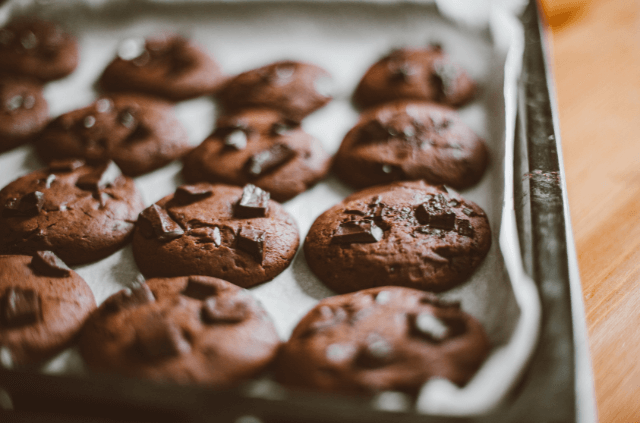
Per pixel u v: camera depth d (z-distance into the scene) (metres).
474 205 0.33
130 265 0.33
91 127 0.38
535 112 0.35
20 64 0.42
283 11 0.46
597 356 0.29
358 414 0.24
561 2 0.46
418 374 0.26
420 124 0.37
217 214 0.33
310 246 0.32
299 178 0.35
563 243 0.29
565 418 0.25
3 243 0.33
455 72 0.40
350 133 0.37
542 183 0.31
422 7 0.44
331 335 0.27
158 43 0.44
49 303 0.30
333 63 0.44
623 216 0.34
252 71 0.42
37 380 0.25
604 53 0.42
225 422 0.25
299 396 0.25
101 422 0.25
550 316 0.27
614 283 0.31
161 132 0.38
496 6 0.42
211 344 0.28
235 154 0.36
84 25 0.46
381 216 0.32
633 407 0.28
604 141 0.37
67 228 0.33
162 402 0.25
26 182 0.35
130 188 0.35
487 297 0.30
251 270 0.31
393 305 0.28
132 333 0.28
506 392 0.25
